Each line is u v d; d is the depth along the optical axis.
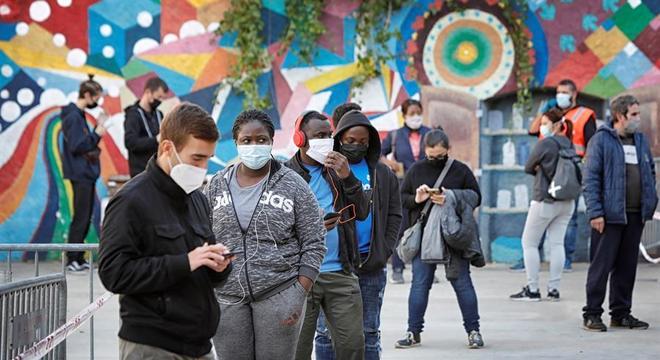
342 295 6.38
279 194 5.65
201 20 15.26
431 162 9.19
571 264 14.59
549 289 11.84
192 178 4.45
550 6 14.98
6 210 15.23
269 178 5.70
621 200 9.75
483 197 15.33
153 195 4.46
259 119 5.66
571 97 13.64
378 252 6.85
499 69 15.09
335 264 6.38
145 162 12.41
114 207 4.41
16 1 15.18
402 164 13.44
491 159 15.58
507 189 15.51
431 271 9.19
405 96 15.16
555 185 11.36
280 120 15.23
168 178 4.48
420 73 15.17
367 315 6.91
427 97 15.13
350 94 15.20
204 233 4.66
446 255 9.03
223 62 15.27
